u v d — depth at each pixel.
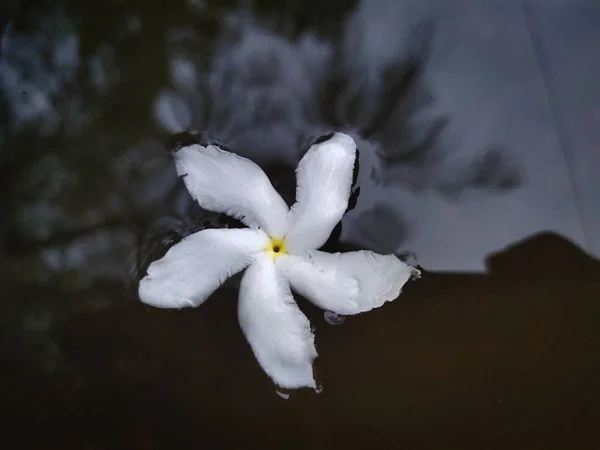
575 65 0.18
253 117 0.18
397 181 0.18
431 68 0.18
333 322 0.17
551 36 0.18
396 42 0.18
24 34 0.18
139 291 0.16
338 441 0.17
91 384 0.17
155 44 0.18
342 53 0.18
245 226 0.17
